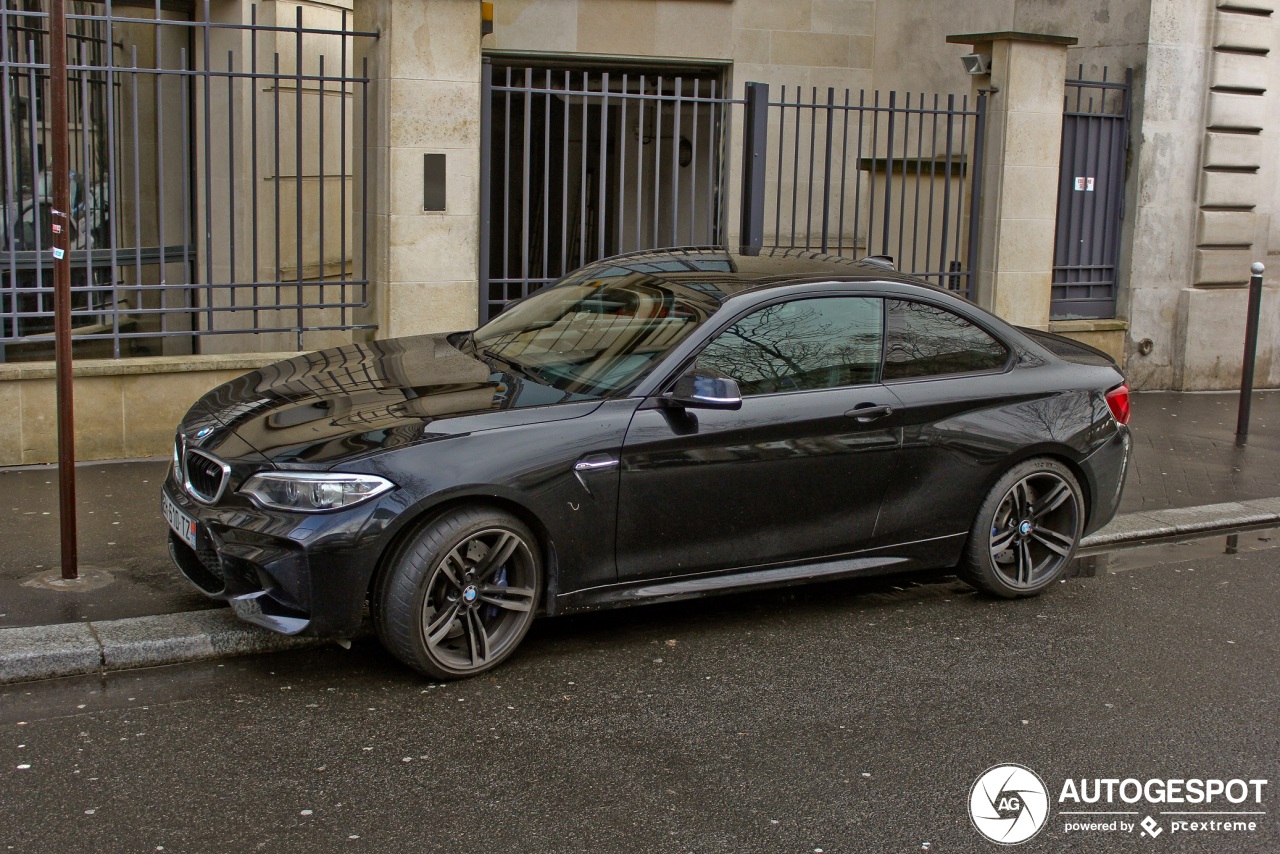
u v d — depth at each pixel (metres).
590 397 5.24
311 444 4.84
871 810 4.14
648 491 5.23
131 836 3.78
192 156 10.03
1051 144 10.60
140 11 9.49
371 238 8.61
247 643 5.20
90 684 4.88
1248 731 4.88
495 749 4.46
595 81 13.00
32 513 6.73
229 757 4.32
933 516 5.94
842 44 12.91
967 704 5.03
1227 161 11.80
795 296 5.69
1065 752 4.64
